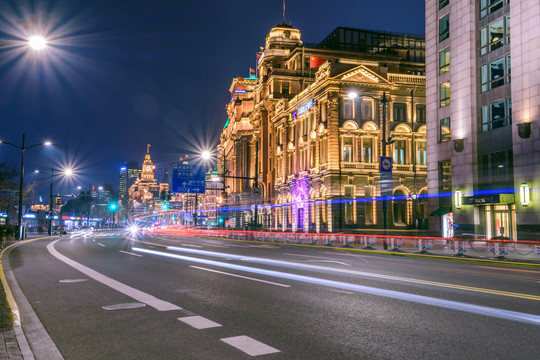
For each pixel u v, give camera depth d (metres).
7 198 55.09
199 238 52.22
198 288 11.46
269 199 72.88
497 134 30.91
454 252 26.02
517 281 12.94
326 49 69.50
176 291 11.00
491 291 10.83
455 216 33.59
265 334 6.85
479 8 33.19
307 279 13.08
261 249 29.30
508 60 30.36
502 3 31.00
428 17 38.50
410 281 12.64
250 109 96.12
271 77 70.88
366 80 52.56
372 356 5.74
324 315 8.16
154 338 6.68
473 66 33.19
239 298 9.97
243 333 6.92
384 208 29.62
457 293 10.51
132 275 14.28
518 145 28.58
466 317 7.94
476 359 5.61
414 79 54.25
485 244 29.59
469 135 32.78
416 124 54.00
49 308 9.05
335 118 51.47
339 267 16.73
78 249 28.14
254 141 81.19
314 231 56.09
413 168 53.03
